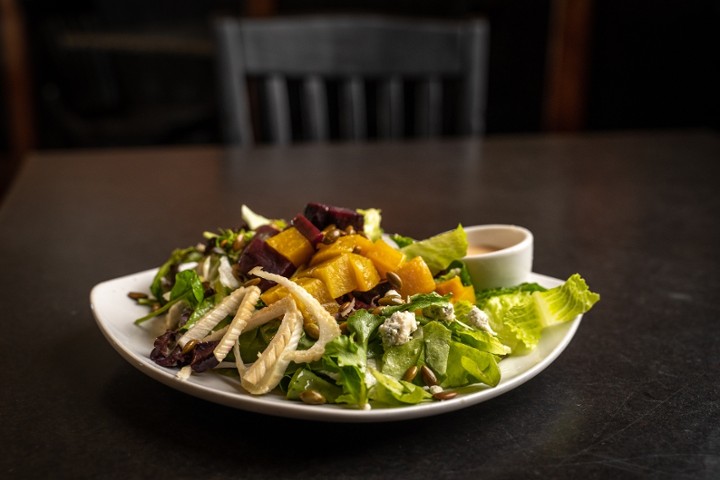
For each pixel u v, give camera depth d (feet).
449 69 4.10
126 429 1.42
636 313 1.95
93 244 2.62
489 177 3.49
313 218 1.73
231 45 3.84
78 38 6.26
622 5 6.49
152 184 3.40
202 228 2.79
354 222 1.72
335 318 1.52
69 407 1.50
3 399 1.54
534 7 6.60
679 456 1.33
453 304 1.61
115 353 1.74
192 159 3.82
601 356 1.70
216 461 1.32
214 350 1.45
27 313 2.00
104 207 3.06
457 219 2.88
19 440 1.39
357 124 4.10
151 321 1.73
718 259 2.39
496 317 1.63
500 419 1.43
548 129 6.97
